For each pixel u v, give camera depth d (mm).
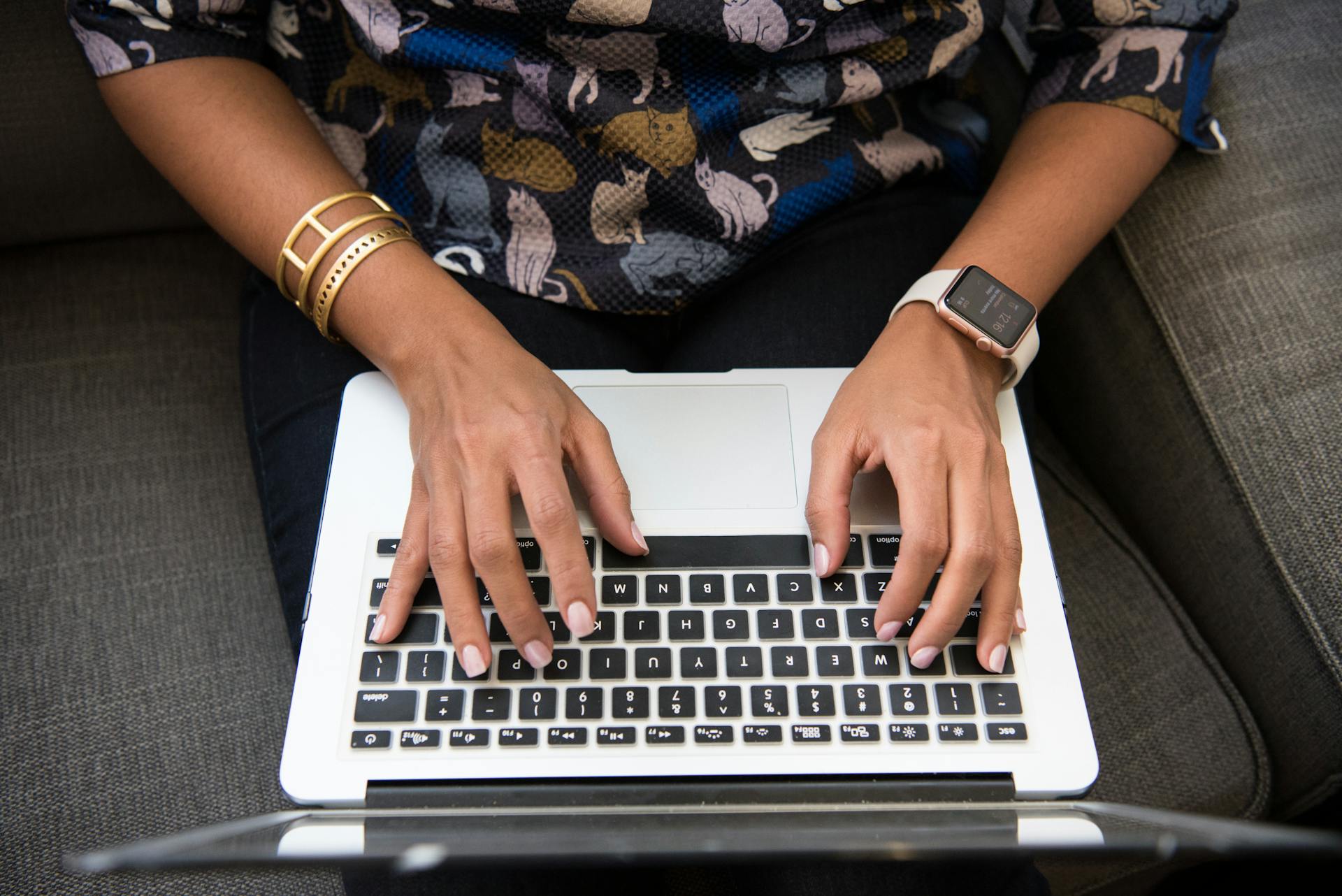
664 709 500
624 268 660
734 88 625
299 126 632
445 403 539
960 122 769
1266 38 823
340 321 598
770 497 561
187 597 674
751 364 665
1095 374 785
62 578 671
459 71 626
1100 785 637
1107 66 684
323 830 409
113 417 750
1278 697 659
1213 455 681
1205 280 714
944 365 577
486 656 486
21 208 782
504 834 396
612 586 530
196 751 613
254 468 667
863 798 485
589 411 559
